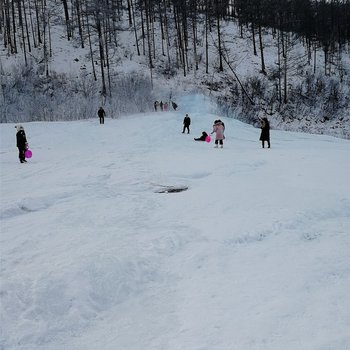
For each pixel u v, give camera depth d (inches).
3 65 1827.0
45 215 307.0
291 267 196.7
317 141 933.2
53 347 137.0
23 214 321.1
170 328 147.7
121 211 315.9
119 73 1882.4
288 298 162.6
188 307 163.3
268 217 280.1
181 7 2084.2
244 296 168.4
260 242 240.5
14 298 160.4
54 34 2269.9
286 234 250.4
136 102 1611.7
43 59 1923.0
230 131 1053.8
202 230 262.7
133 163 550.0
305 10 2748.5
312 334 133.9
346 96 2033.7
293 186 384.5
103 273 185.0
